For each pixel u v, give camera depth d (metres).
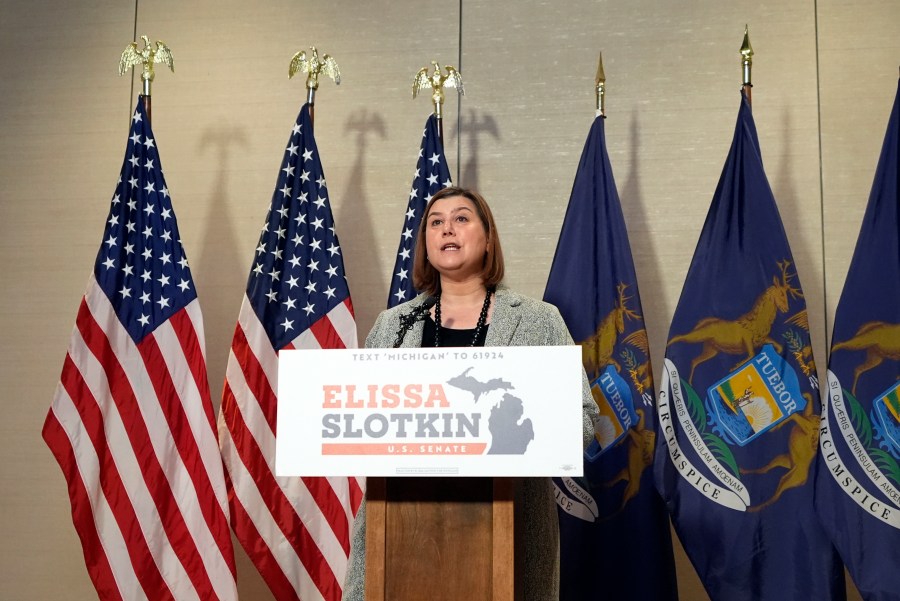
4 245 4.07
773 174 3.77
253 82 4.12
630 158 3.86
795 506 3.09
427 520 1.89
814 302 3.66
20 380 3.95
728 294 3.27
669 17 3.94
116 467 3.24
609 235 3.45
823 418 3.11
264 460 3.35
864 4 3.85
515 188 3.90
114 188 4.08
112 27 4.23
